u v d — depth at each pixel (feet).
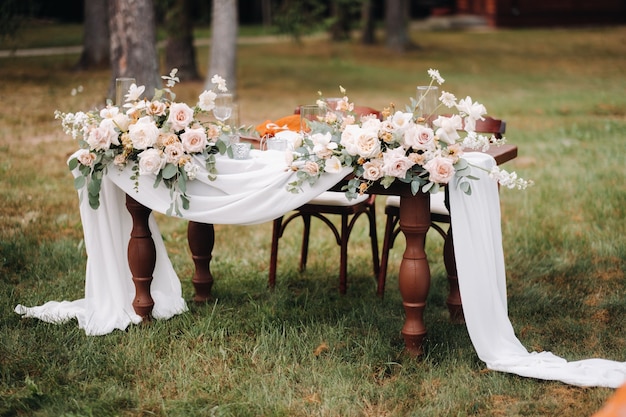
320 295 15.97
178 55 45.88
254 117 35.70
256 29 87.86
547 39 75.46
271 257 16.31
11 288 15.92
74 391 11.84
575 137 31.30
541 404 11.53
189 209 13.16
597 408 11.39
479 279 12.46
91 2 48.67
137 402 11.63
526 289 16.24
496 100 41.68
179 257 18.16
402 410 11.49
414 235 12.55
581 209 21.38
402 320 14.57
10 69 48.91
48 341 13.47
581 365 12.45
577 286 16.46
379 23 94.63
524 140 30.86
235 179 12.91
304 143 12.60
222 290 16.05
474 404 11.51
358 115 16.48
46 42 65.21
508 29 85.71
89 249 14.14
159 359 12.98
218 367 12.71
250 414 11.31
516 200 22.36
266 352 13.07
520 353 12.79
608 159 27.17
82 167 13.55
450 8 98.22
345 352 13.08
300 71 53.78
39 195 22.90
